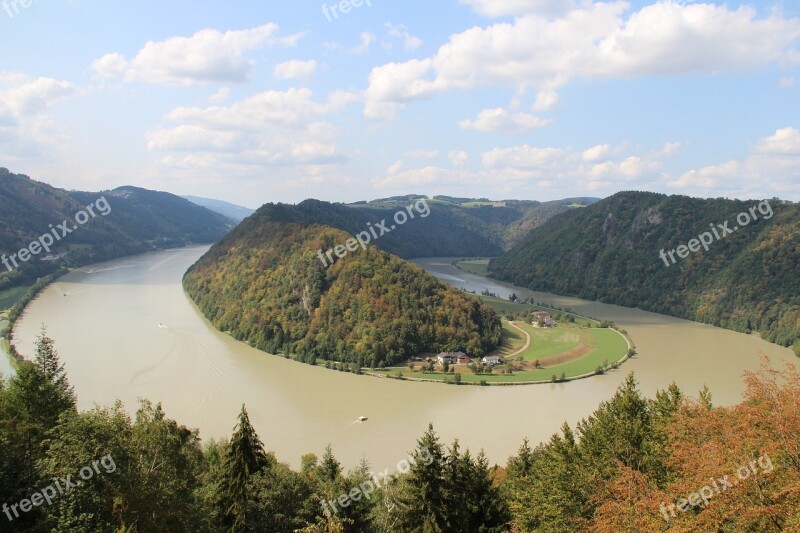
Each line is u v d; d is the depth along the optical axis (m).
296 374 118.94
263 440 82.00
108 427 32.09
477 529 42.03
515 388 113.00
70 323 147.00
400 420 91.56
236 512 40.34
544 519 36.78
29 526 31.48
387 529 42.97
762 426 26.67
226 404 96.50
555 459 42.12
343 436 84.19
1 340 126.69
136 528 30.53
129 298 186.25
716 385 112.19
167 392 100.38
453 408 98.56
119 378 105.75
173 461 35.00
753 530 24.55
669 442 36.09
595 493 34.41
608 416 46.16
